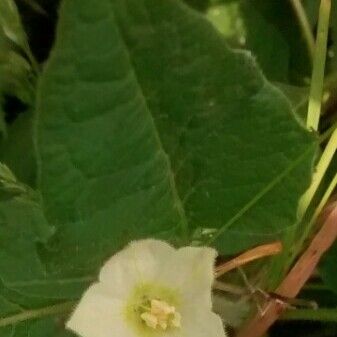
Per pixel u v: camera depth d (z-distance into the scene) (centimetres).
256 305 12
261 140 10
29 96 13
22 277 11
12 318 11
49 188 9
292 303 12
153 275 10
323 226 11
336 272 13
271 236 12
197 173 10
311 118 12
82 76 8
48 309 11
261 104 9
